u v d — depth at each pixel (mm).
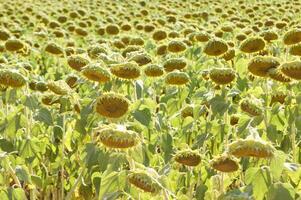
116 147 3623
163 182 3473
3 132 5309
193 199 4309
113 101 4246
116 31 12578
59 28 14258
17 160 5059
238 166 3648
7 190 4117
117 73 4977
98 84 5172
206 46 6512
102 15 19016
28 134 5098
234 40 9664
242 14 18547
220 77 5031
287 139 4770
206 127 5121
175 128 5684
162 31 10234
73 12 17250
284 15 16344
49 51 8477
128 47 8398
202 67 7516
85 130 4879
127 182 3443
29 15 17703
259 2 22453
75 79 6070
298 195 3336
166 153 4922
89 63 5293
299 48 5605
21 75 4879
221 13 17812
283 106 4574
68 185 5516
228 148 3270
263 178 3207
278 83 4934
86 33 13555
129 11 20188
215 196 3854
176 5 22422
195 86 7090
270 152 3193
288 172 3459
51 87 5121
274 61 4855
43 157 5754
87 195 5195
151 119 4801
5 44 8656
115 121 4379
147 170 3523
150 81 6055
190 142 5402
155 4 22812
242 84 5918
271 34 7973
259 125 4742
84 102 4852
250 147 3188
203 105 5246
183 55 8992
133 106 4672
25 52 9211
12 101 4883
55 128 5375
